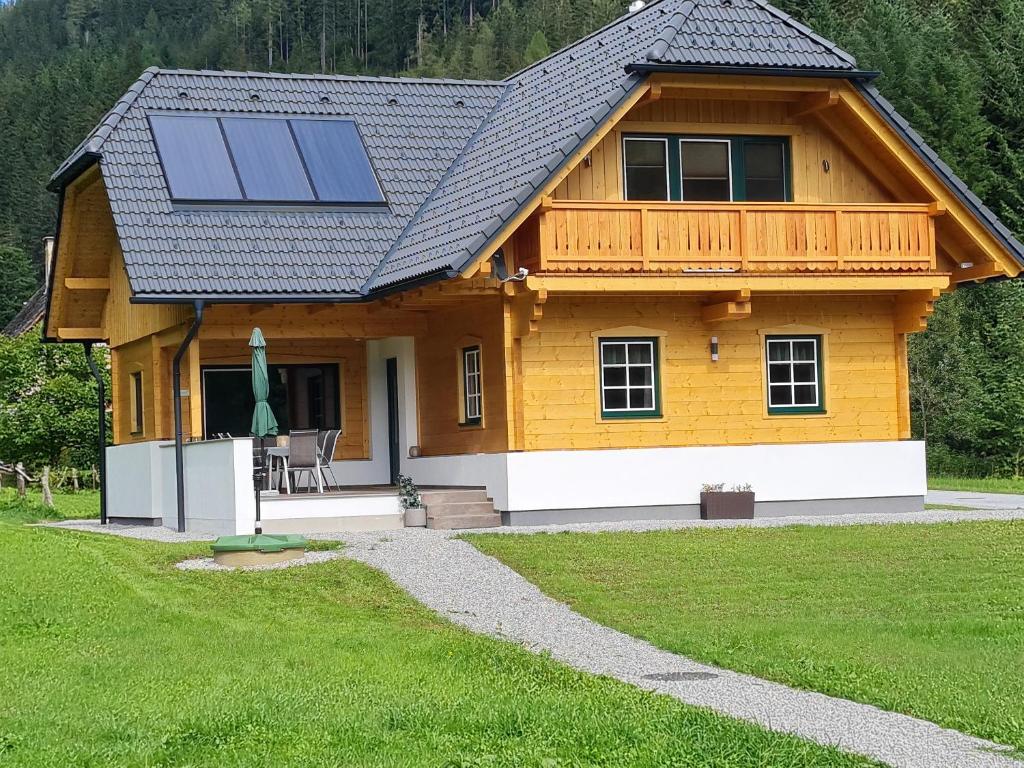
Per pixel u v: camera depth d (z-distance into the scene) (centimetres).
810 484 2305
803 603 1491
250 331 2275
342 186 2400
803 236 2206
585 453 2186
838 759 862
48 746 889
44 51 13800
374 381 2597
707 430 2278
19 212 8731
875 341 2375
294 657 1181
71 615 1375
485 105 2689
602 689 1062
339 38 11731
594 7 9362
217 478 2112
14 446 3303
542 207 2056
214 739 905
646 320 2253
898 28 5172
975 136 4862
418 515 2144
